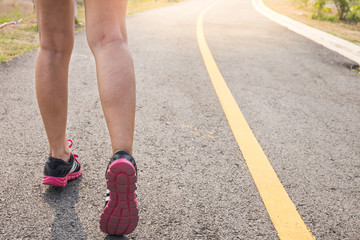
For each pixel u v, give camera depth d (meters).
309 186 1.69
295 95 3.18
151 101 2.68
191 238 1.26
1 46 3.97
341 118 2.70
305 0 15.06
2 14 6.64
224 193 1.56
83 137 1.99
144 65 3.78
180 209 1.42
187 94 2.93
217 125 2.34
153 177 1.64
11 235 1.20
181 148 1.96
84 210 1.36
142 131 2.13
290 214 1.45
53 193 1.45
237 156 1.93
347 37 7.27
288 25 8.64
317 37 6.82
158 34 5.90
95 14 1.13
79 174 1.57
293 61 4.64
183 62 4.05
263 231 1.33
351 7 11.59
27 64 3.38
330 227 1.39
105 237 1.23
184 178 1.65
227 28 7.42
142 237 1.24
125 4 1.18
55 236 1.22
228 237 1.29
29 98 2.53
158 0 16.45
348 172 1.86
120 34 1.15
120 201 1.07
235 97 2.95
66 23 1.24
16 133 1.98
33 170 1.62
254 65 4.22
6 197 1.40
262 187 1.64
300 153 2.03
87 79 3.10
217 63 4.16
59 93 1.29
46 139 1.94
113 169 1.00
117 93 1.07
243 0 20.64
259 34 6.88
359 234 1.37
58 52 1.26
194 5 14.75
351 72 4.31
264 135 2.24
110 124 1.08
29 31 5.00
